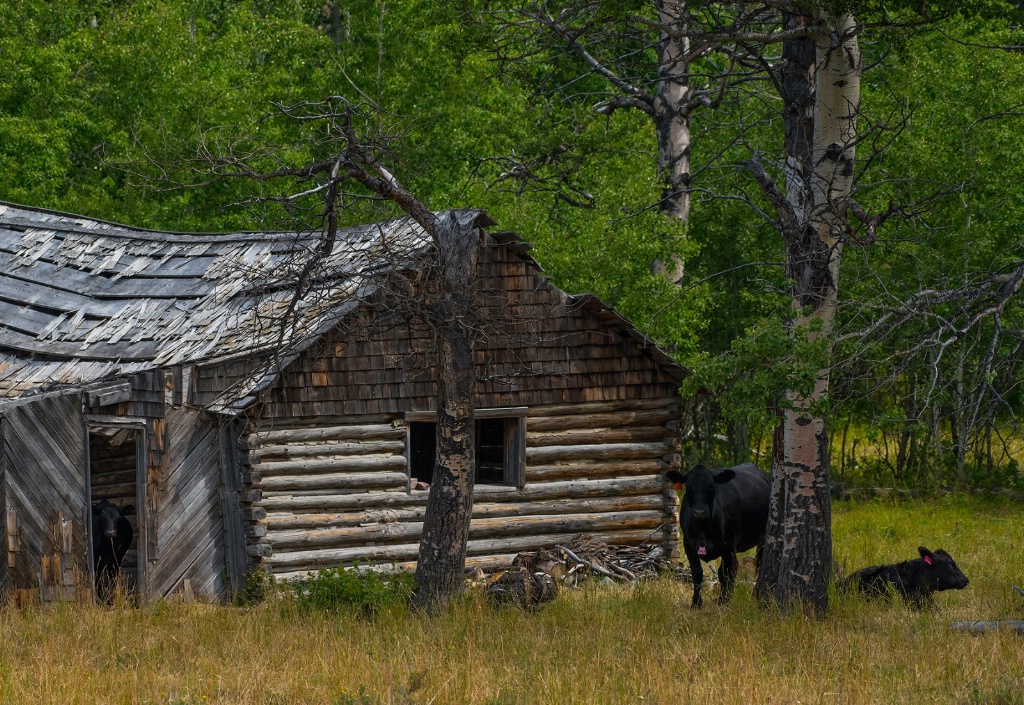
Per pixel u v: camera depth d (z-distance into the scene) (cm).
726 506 2633
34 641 2173
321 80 5219
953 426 2598
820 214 2403
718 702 1753
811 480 2438
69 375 2969
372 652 2083
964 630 2283
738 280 5144
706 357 2272
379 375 3002
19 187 5119
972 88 4325
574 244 4025
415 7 4966
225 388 2856
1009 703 1775
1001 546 3416
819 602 2423
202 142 2523
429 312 2494
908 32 2419
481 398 3142
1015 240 4153
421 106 4938
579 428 3275
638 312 4003
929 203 3759
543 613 2439
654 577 3130
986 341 3828
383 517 2986
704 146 4834
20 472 2553
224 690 1850
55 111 5375
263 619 2364
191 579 2798
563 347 3244
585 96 5494
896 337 2502
